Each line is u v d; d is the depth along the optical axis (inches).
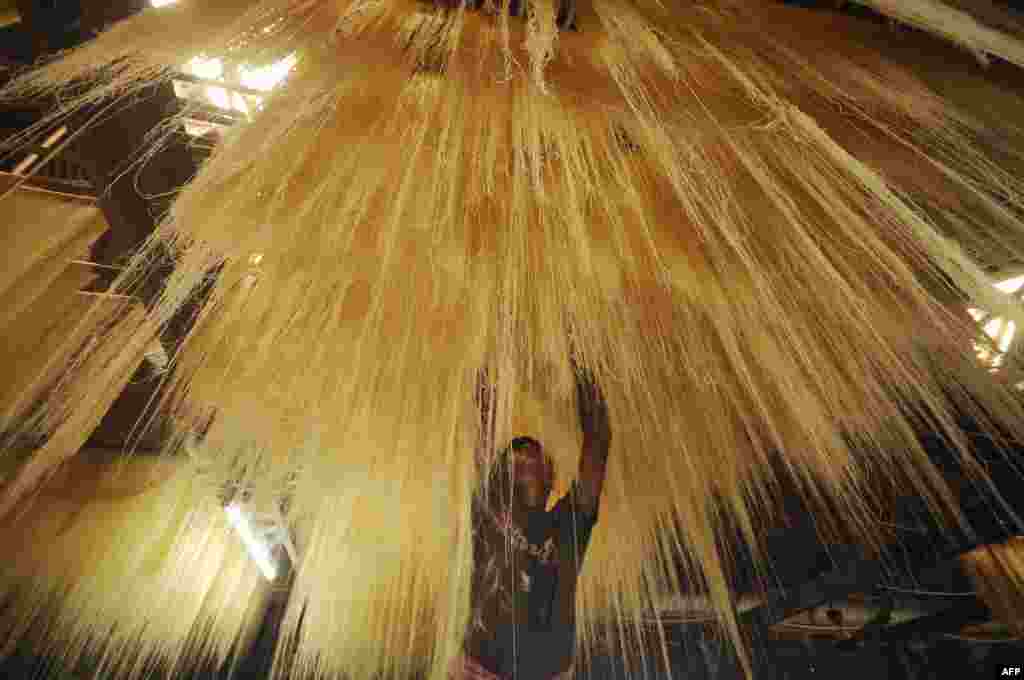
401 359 95.3
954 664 167.8
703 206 82.9
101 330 99.9
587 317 85.3
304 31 79.4
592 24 89.7
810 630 175.8
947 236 85.2
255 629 192.1
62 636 156.5
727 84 86.8
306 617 135.0
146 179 93.8
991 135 91.3
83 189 103.9
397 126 81.4
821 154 82.6
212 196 75.6
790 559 132.8
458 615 61.5
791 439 121.0
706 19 93.6
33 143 92.1
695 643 152.9
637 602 132.5
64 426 99.7
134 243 101.7
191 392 103.9
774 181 84.3
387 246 79.7
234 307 93.6
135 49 72.2
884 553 131.2
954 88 96.7
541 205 82.3
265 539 178.7
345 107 80.7
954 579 137.2
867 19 102.3
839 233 83.7
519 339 82.3
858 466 110.6
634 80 83.1
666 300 97.0
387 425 100.0
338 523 121.6
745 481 130.8
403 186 76.5
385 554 124.6
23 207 94.5
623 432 122.3
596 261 86.4
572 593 63.6
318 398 100.1
